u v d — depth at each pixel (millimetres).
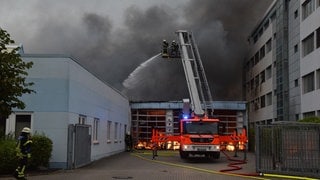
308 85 41031
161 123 52156
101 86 31062
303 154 18203
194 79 33031
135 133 52062
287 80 47844
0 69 16688
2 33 17219
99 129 30156
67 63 21812
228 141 28312
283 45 48375
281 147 18438
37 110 21562
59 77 21734
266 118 58469
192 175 17969
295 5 45094
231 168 21531
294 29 45594
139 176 17188
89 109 26844
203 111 30516
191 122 27406
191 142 27062
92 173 18391
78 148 22062
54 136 21422
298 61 43844
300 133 18312
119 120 40719
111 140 35625
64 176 17016
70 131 21359
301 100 42531
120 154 37062
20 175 14602
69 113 21766
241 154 38344
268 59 57281
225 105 50719
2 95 16812
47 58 21812
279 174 18297
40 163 19375
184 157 28859
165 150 44469
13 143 18125
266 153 18578
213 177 17359
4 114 17203
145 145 51688
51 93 21672
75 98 23062
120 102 41500
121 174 17922
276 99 51906
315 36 38531
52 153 21234
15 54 17312
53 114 21562
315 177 17859
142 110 52500
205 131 27172
